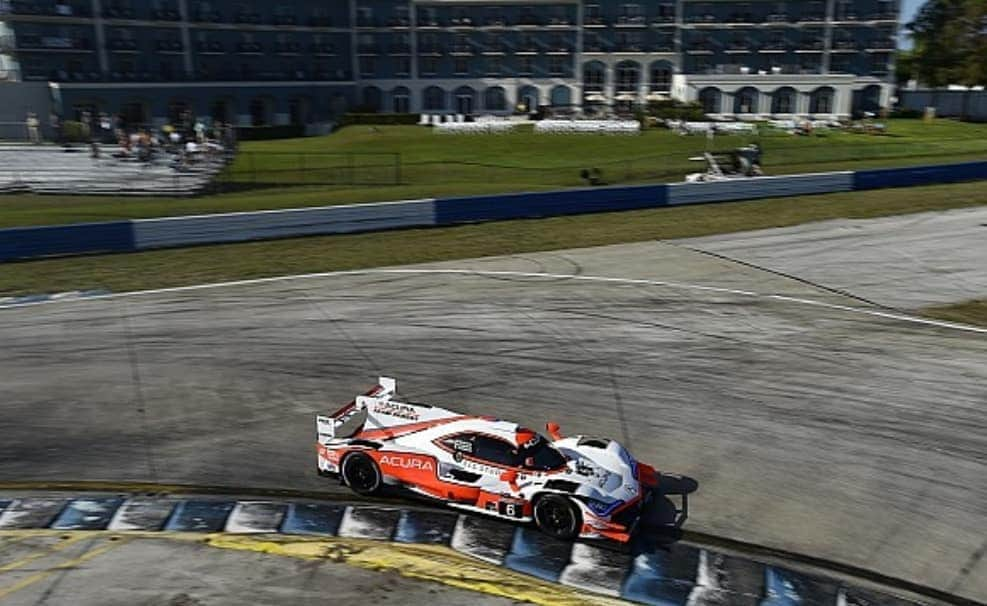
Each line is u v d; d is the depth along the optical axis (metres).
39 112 67.94
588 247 26.86
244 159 51.47
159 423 13.77
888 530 10.69
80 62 71.00
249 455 12.67
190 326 18.61
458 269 23.95
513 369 16.02
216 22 76.31
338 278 22.84
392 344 17.39
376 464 11.26
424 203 29.78
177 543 10.36
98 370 16.05
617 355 16.78
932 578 9.73
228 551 10.18
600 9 81.50
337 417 11.86
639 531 10.62
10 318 19.23
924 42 84.62
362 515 11.00
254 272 23.50
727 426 13.58
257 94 78.62
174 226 26.42
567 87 83.25
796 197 36.44
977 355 16.92
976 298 21.22
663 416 13.95
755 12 79.31
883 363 16.42
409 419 11.48
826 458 12.53
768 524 10.80
